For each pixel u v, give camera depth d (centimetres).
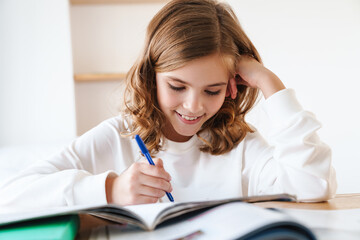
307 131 91
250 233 42
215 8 107
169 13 102
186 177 115
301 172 88
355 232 52
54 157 103
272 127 97
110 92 277
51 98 259
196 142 116
